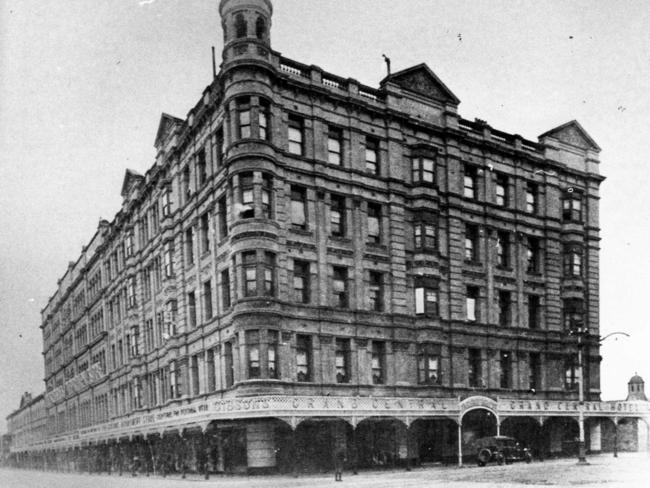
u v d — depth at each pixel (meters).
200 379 40.22
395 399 34.88
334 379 36.09
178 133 44.78
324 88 37.91
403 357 39.06
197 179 41.28
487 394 42.59
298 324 35.12
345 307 37.38
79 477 51.34
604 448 49.88
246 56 35.00
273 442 32.78
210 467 36.16
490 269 44.41
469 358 42.62
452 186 43.09
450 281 42.03
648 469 31.03
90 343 69.25
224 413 31.11
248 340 33.62
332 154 38.41
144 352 51.00
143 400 50.97
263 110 35.47
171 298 44.28
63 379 85.50
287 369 34.19
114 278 60.75
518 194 47.06
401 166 40.88
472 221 44.00
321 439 34.59
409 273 40.28
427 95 43.00
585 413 44.12
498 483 24.19
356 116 39.28
